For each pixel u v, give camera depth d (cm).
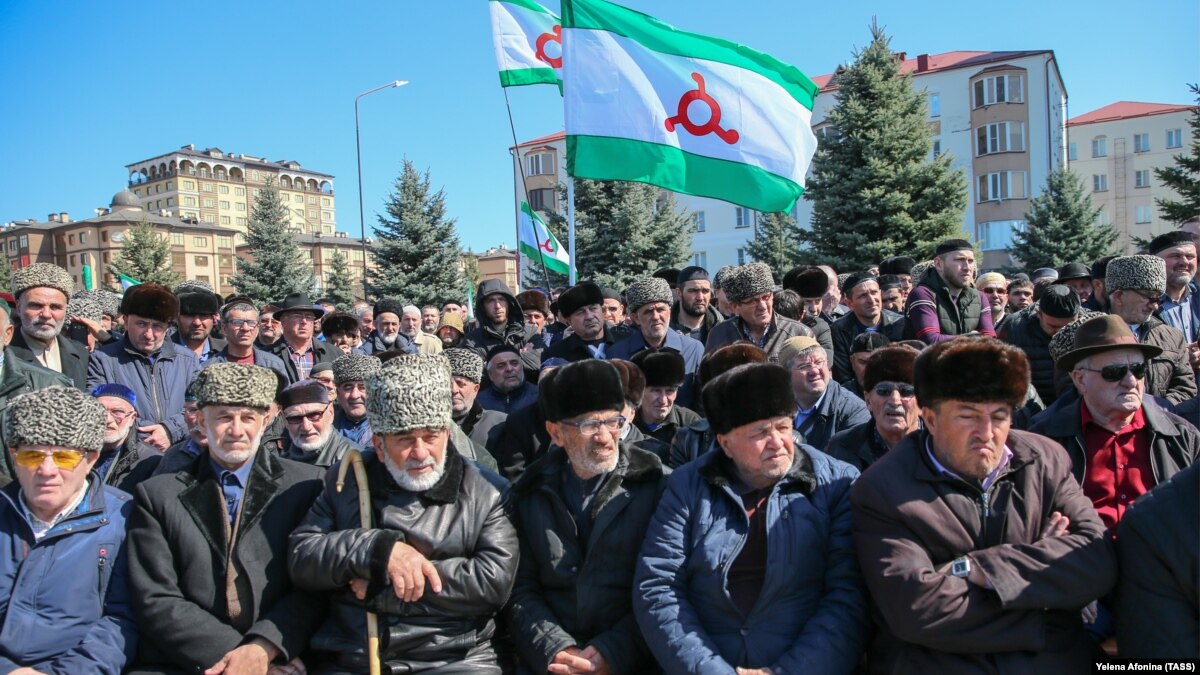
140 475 386
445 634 286
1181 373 458
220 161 10138
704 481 291
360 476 294
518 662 304
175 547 294
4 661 279
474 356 481
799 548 274
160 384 528
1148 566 243
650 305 552
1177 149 5831
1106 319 324
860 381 416
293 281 2839
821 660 256
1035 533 254
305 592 300
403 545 275
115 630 293
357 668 284
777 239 2952
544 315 905
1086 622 284
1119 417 321
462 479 302
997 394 245
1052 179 2847
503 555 292
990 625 238
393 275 2427
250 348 632
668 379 440
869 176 2100
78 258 6450
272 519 304
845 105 2142
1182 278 552
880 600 252
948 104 4116
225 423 301
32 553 287
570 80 586
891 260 877
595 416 295
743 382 275
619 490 303
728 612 272
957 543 250
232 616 290
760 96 609
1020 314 519
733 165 603
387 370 288
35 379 414
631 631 295
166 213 9888
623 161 585
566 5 590
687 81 598
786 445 277
